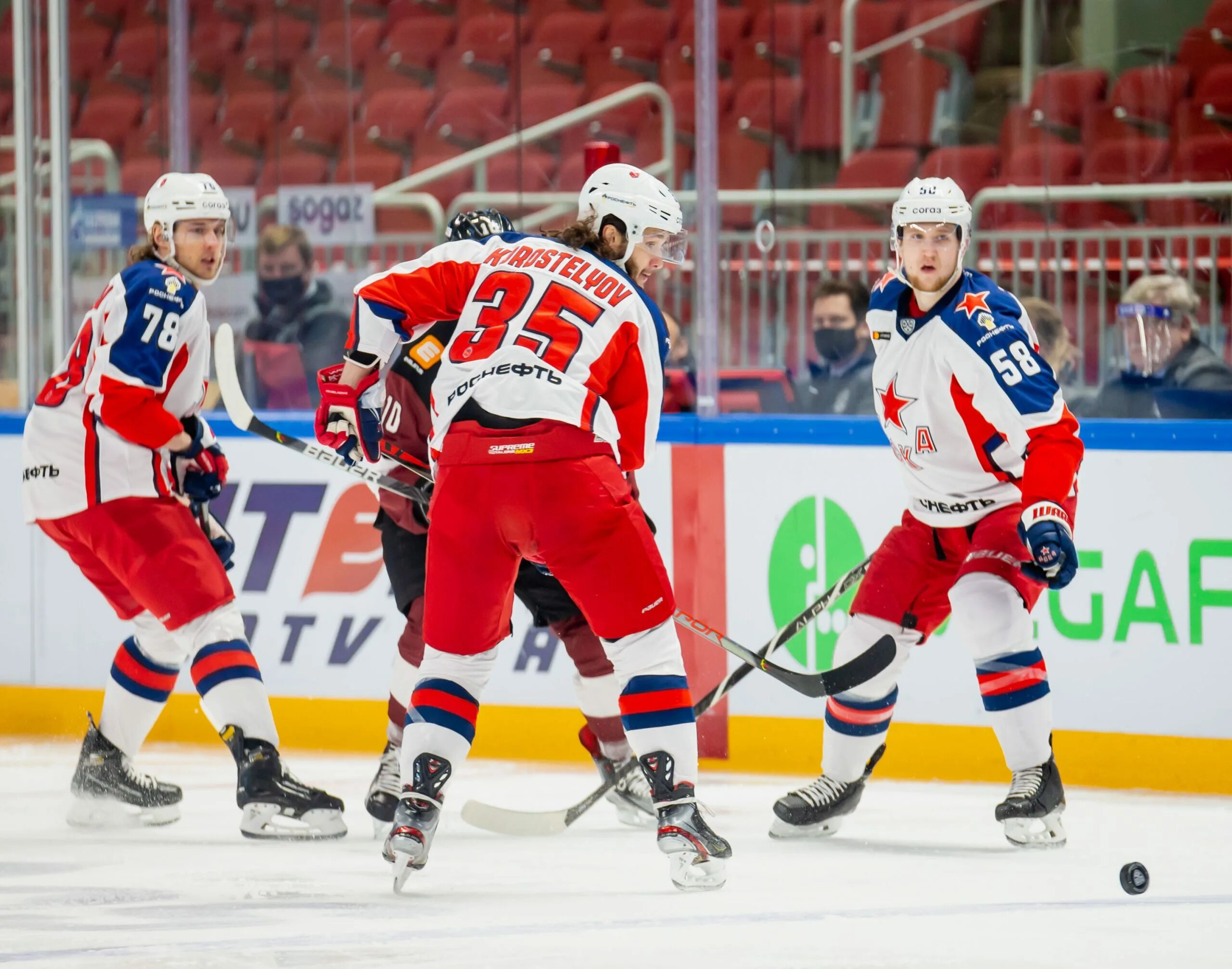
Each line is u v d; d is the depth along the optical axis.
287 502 18.78
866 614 13.34
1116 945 9.25
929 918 10.00
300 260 21.08
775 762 17.03
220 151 23.16
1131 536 15.69
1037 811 12.67
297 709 18.64
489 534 10.77
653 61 23.20
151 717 13.98
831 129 22.25
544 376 10.73
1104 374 19.31
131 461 13.70
